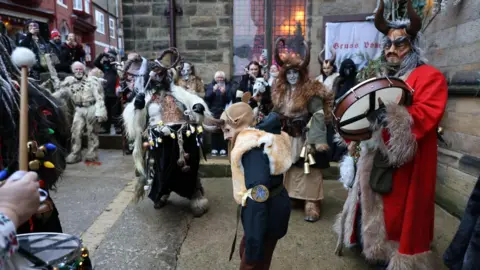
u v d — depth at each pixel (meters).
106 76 6.81
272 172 1.83
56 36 7.36
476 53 3.21
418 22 2.28
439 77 2.22
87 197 3.99
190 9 6.62
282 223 1.92
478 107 3.25
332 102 3.36
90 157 5.55
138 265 2.62
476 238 1.71
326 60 5.14
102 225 3.27
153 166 3.48
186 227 3.27
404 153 2.09
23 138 1.17
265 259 1.99
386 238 2.30
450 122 3.70
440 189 3.78
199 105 3.32
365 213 2.35
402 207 2.25
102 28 20.08
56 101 1.82
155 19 6.66
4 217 0.89
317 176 3.43
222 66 6.73
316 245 2.96
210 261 2.69
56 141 1.83
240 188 1.87
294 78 3.33
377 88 2.05
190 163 3.37
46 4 13.05
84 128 5.66
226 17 6.62
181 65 5.67
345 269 2.61
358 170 2.46
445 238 3.02
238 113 1.96
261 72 5.59
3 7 10.14
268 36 6.74
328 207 3.79
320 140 3.30
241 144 1.82
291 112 3.40
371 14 6.00
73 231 3.13
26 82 1.19
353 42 6.10
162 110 3.30
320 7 6.51
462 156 3.43
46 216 1.64
